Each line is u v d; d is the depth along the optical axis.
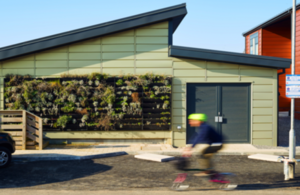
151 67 12.81
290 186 7.01
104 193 6.50
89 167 9.06
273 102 12.83
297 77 8.12
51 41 12.45
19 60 12.64
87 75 12.67
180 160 6.79
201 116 6.74
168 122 12.60
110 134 12.73
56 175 8.11
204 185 7.09
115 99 12.62
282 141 13.78
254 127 12.79
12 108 12.37
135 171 8.55
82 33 12.53
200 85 12.80
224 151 11.27
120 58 12.81
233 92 12.82
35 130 11.57
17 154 10.54
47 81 12.59
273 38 22.47
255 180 7.57
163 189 6.80
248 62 12.48
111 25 12.59
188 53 12.42
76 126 12.58
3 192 6.54
